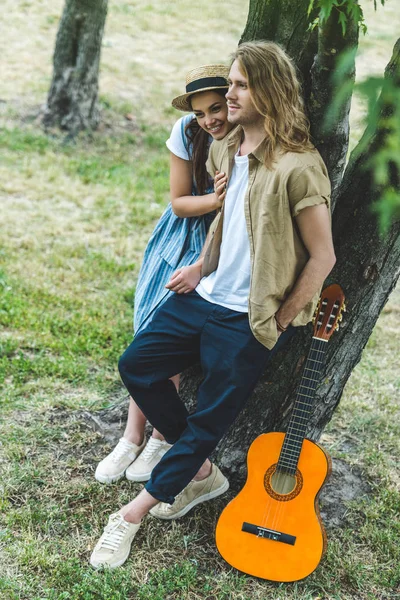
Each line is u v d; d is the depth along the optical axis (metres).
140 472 3.35
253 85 2.42
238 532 2.95
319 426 3.36
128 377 2.91
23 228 6.42
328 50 2.52
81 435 3.69
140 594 2.81
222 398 2.75
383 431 4.11
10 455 3.52
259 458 2.97
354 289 3.01
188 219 3.10
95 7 8.43
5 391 4.09
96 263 5.89
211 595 2.86
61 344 4.61
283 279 2.58
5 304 5.03
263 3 2.91
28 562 2.91
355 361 3.23
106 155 8.42
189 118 2.97
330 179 2.94
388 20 10.16
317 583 2.94
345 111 2.74
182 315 2.84
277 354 3.17
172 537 3.09
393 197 1.58
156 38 12.73
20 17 12.58
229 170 2.65
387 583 2.98
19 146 8.16
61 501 3.25
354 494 3.52
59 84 8.70
